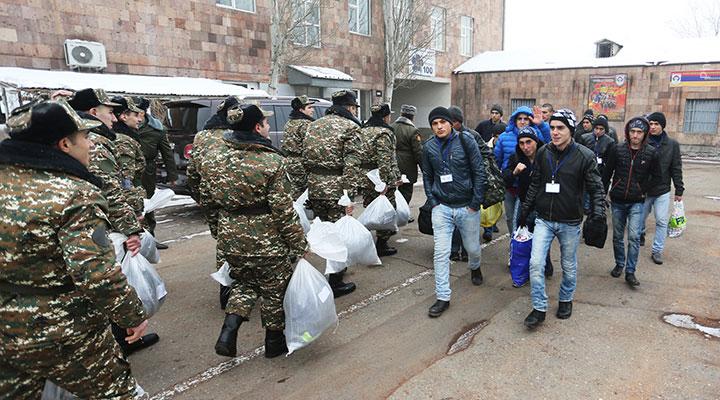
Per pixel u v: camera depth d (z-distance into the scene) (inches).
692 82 706.2
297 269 123.4
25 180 65.8
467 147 155.6
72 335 70.7
